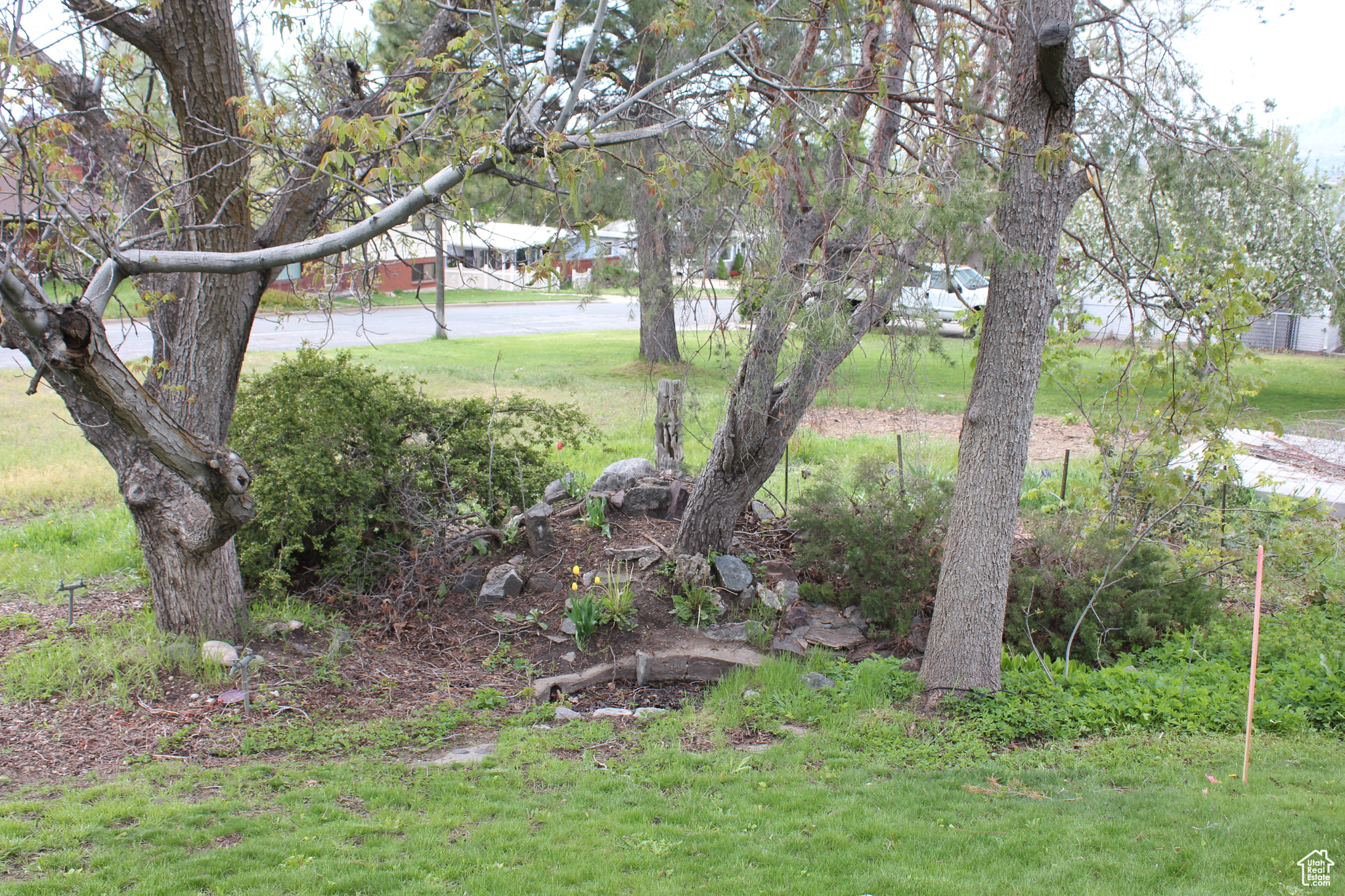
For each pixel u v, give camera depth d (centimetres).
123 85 606
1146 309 698
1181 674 668
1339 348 2492
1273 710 600
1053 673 691
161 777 499
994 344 601
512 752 561
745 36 573
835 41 616
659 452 965
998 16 659
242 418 800
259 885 372
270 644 690
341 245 448
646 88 520
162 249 627
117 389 427
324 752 554
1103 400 773
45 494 1117
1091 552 764
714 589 780
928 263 577
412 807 473
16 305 390
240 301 640
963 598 630
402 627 747
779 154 603
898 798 489
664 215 702
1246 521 830
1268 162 732
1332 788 491
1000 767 536
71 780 490
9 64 433
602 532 862
